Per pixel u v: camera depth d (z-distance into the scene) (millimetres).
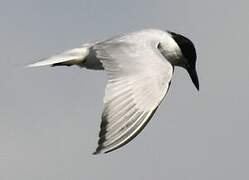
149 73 12070
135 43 13516
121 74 12164
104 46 13523
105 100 11602
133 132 11273
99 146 11125
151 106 11562
